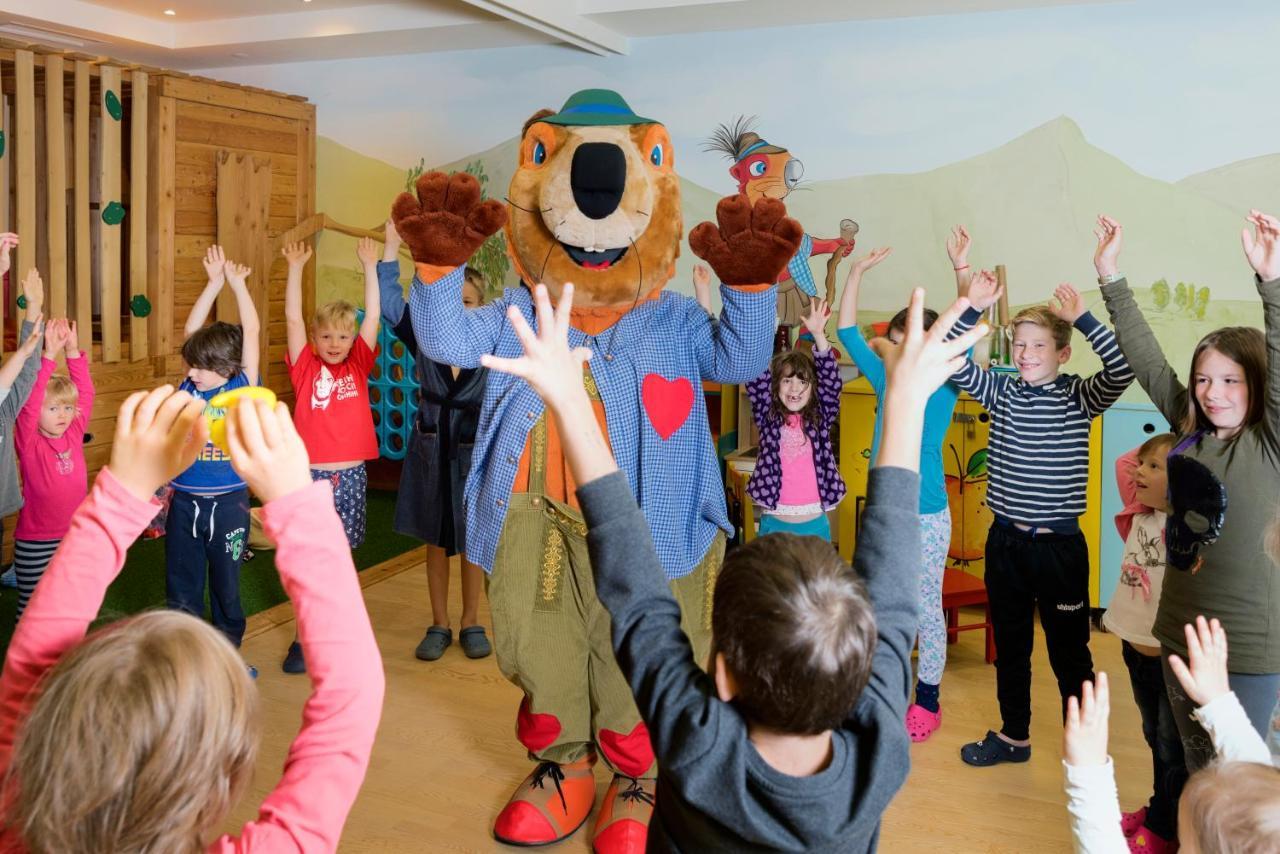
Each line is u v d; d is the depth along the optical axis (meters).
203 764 0.95
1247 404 2.15
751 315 2.34
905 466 1.33
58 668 0.98
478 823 2.63
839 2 4.47
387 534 5.20
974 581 3.75
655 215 2.45
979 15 4.66
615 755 2.55
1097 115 4.54
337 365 3.63
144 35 5.48
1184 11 4.36
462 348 2.38
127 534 1.17
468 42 5.45
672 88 5.23
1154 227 4.50
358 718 1.09
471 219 2.27
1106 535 4.01
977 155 4.73
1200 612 2.17
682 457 2.44
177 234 5.34
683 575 2.44
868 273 4.96
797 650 1.10
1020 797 2.76
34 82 5.35
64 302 4.95
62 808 0.91
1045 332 2.87
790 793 1.12
